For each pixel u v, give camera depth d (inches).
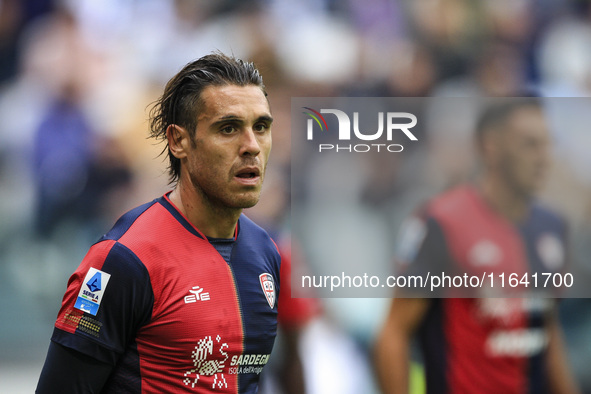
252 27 1050.1
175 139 315.0
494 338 525.3
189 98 306.3
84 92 990.4
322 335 788.6
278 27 1059.3
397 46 1081.4
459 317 526.6
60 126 949.2
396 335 533.3
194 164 307.6
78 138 944.9
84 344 290.5
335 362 784.3
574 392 547.2
